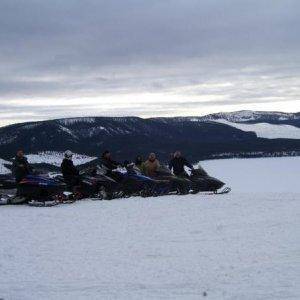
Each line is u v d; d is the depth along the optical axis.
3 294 7.35
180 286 7.55
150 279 7.89
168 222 12.57
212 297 7.05
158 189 19.81
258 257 8.97
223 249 9.62
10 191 17.53
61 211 14.91
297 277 7.80
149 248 9.82
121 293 7.30
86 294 7.28
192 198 17.42
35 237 11.00
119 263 8.80
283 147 185.12
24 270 8.48
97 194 18.70
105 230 11.67
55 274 8.23
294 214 13.25
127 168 19.75
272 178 63.50
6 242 10.54
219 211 14.10
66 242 10.45
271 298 6.95
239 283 7.61
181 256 9.20
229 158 158.88
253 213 13.59
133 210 14.73
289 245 9.76
